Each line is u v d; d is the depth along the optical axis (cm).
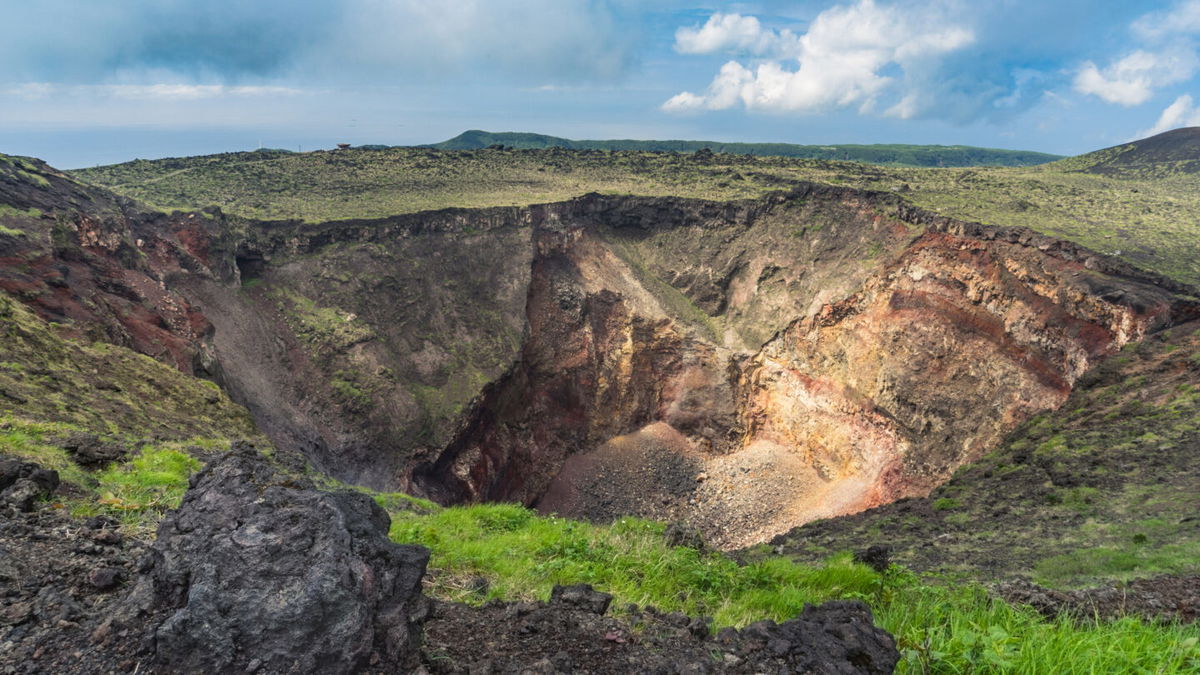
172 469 1352
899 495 5356
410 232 7100
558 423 7244
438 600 635
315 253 6569
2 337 2411
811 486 6241
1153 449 2711
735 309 7569
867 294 6175
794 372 6738
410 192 8444
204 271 5616
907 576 1185
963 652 570
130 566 599
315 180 8706
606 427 7450
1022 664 548
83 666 423
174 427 2420
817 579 1111
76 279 3656
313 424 5278
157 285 4672
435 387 6212
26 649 441
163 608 462
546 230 7781
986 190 7888
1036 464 3028
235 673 402
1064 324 4534
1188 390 3122
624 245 8362
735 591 1019
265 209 7044
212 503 507
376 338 6228
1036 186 8131
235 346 5391
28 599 515
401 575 472
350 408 5603
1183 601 1042
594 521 6394
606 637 566
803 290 6906
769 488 6331
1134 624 683
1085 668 542
